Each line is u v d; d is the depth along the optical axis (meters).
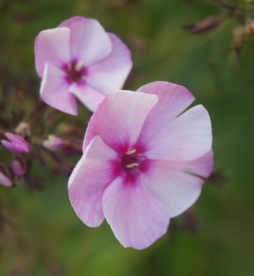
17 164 0.16
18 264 0.20
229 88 0.21
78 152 0.15
